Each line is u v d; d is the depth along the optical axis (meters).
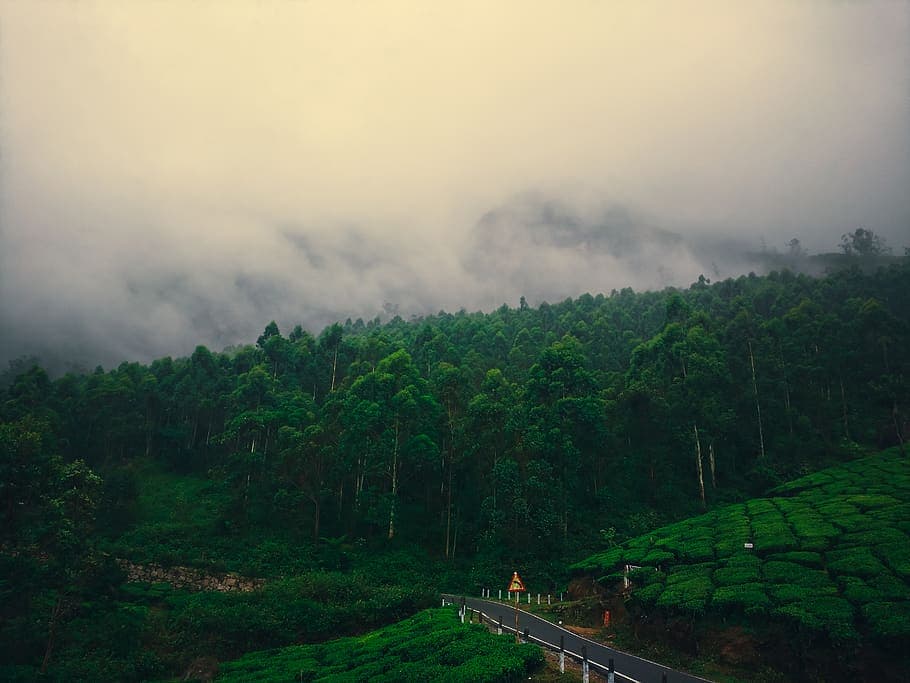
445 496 60.91
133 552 49.47
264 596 39.09
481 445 56.81
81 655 31.97
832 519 35.56
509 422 56.94
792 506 42.06
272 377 79.88
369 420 55.81
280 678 25.77
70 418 72.44
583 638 29.50
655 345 72.88
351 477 60.84
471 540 56.00
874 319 72.44
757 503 46.28
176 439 74.25
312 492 57.56
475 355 90.06
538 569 49.66
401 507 60.38
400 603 38.41
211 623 34.44
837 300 96.38
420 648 25.23
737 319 80.50
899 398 64.56
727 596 25.34
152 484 67.81
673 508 58.00
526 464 54.94
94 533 52.62
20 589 32.09
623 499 60.41
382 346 86.44
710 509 57.06
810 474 57.75
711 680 21.64
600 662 23.66
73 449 71.38
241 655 33.44
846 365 71.19
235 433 60.91
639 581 33.12
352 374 76.56
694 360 65.44
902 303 93.00
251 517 57.31
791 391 70.81
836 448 63.41
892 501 37.41
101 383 79.94
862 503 38.72
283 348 82.50
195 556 50.00
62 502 35.06
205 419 79.44
